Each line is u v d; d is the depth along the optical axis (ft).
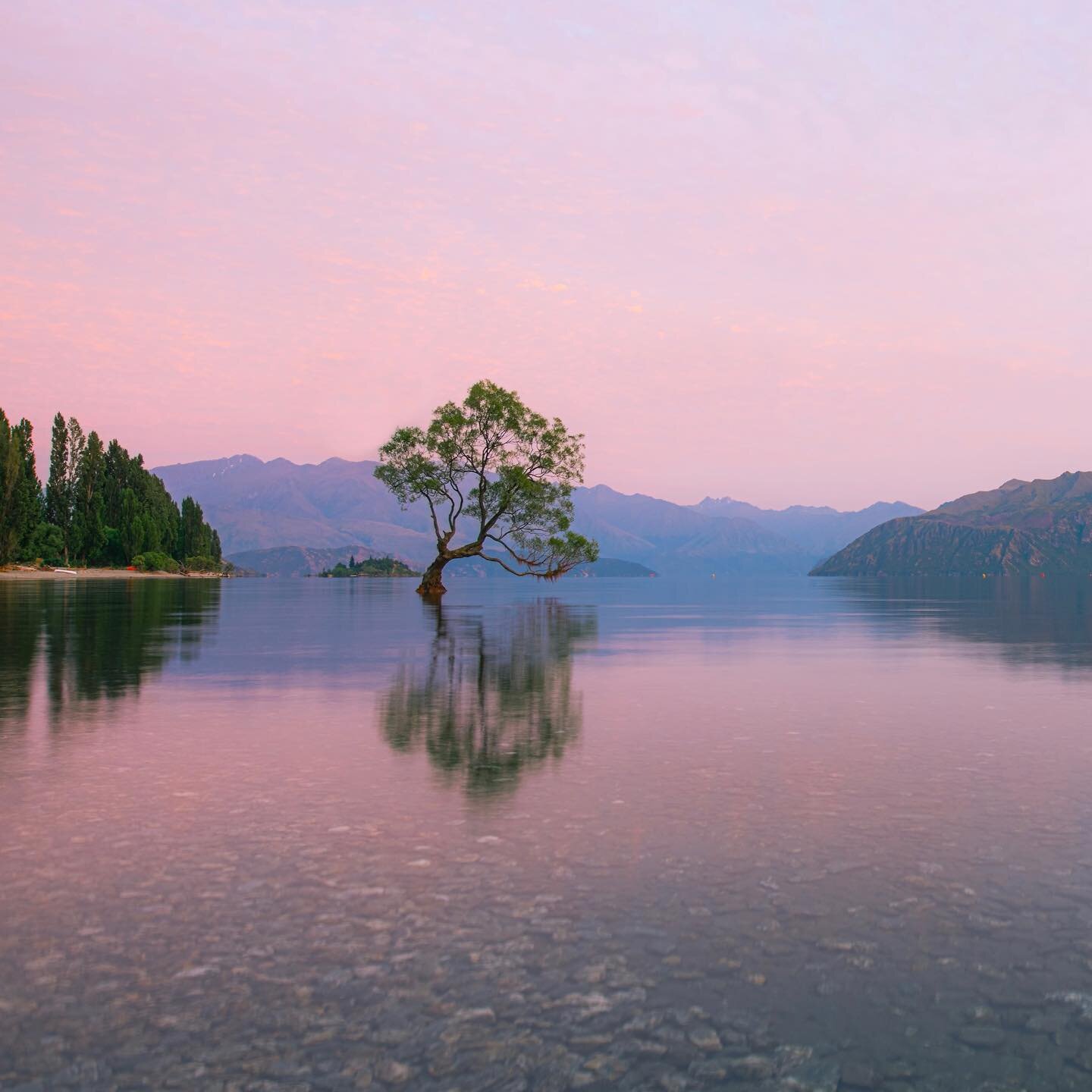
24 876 17.93
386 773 27.35
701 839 20.54
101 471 445.37
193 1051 11.86
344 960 14.32
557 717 38.22
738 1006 13.09
